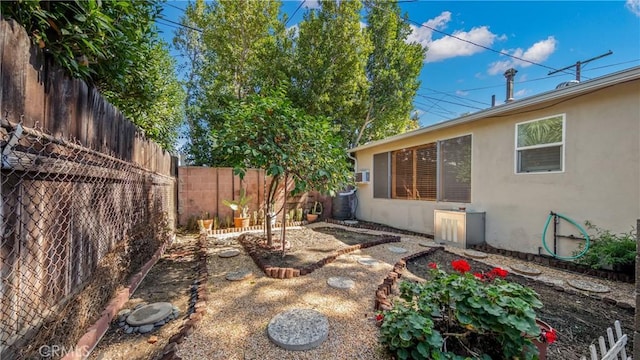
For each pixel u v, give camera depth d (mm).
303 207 8734
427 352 1726
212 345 2072
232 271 3826
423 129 6500
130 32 2496
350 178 4938
